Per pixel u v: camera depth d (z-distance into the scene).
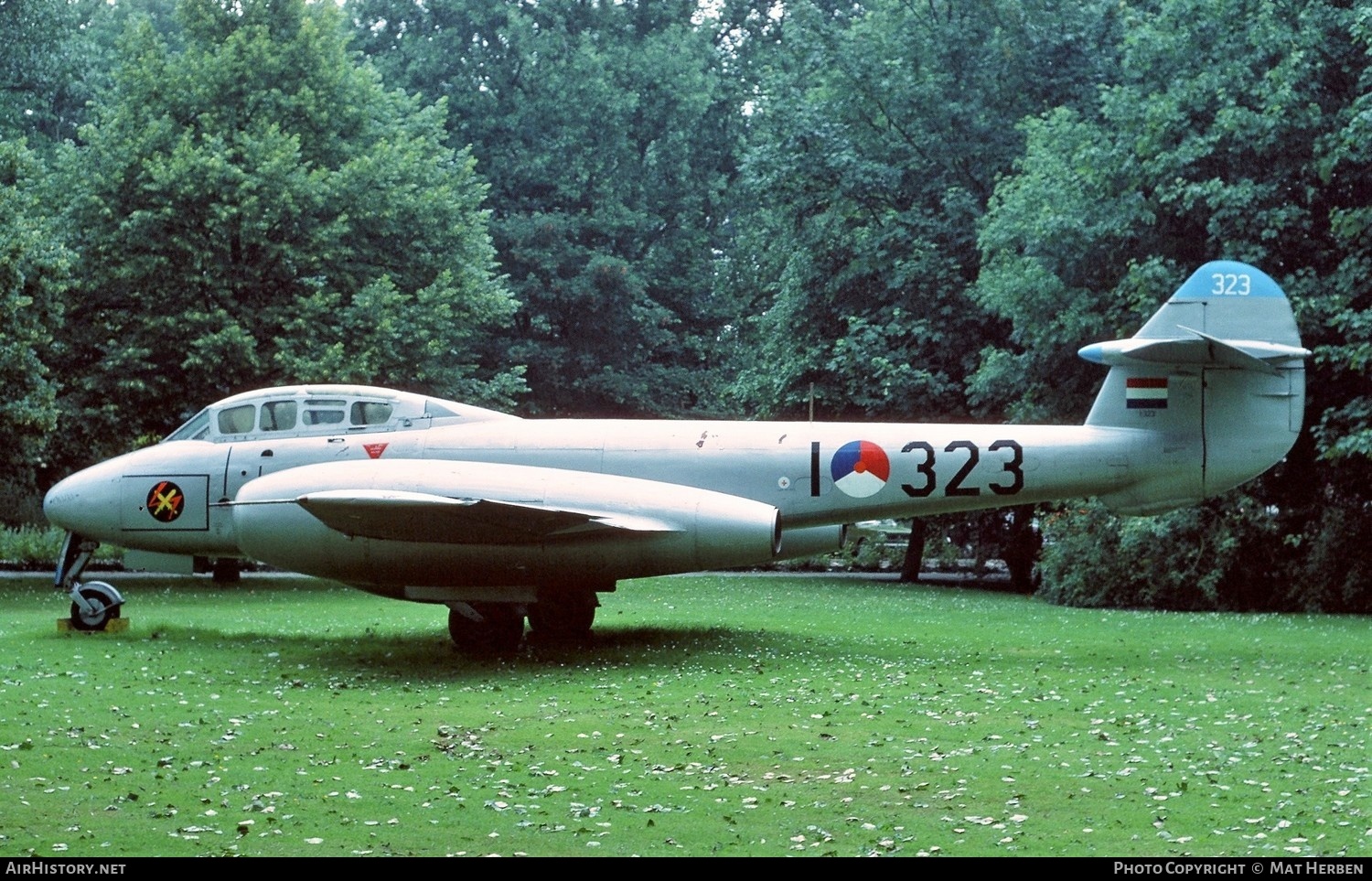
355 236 29.53
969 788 8.73
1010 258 26.08
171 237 26.94
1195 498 15.88
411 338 28.27
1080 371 25.47
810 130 31.44
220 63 28.94
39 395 23.38
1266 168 22.45
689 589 26.45
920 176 31.69
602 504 14.98
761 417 33.75
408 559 14.95
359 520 14.51
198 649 15.62
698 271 46.53
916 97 31.23
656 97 46.81
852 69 31.66
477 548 14.90
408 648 15.96
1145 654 15.67
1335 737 10.41
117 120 28.17
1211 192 21.92
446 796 8.50
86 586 17.08
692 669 14.22
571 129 44.53
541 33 46.66
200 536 17.27
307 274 28.70
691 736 10.37
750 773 9.16
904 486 15.92
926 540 34.88
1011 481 15.82
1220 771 9.21
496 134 46.38
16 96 37.16
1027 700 12.14
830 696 12.32
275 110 29.55
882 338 30.45
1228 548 21.92
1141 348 15.12
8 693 12.11
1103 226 23.34
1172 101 22.50
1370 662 14.89
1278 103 21.39
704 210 48.72
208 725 10.80
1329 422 22.05
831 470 15.98
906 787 8.75
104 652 15.11
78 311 28.05
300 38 29.86
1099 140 24.23
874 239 31.06
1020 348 29.58
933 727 10.77
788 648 16.11
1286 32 21.95
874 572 35.28
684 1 51.22
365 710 11.57
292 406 17.28
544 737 10.34
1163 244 23.59
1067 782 8.89
